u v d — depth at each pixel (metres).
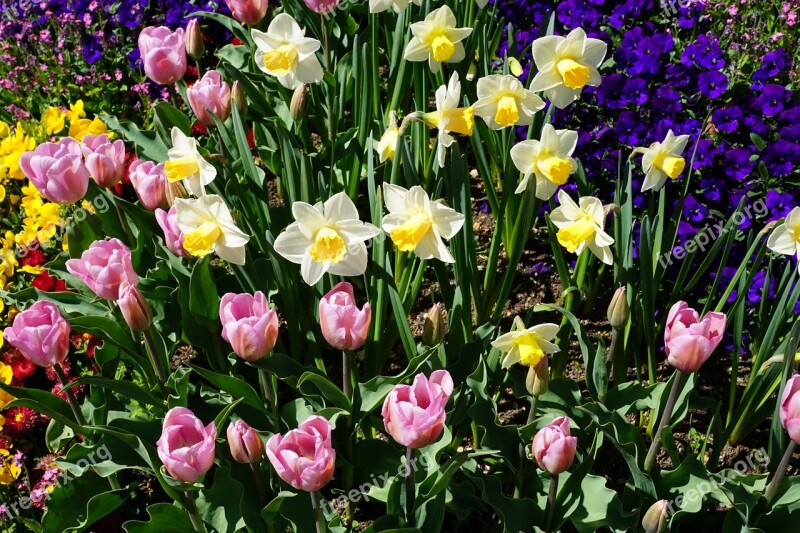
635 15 1.86
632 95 1.70
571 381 1.42
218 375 1.33
